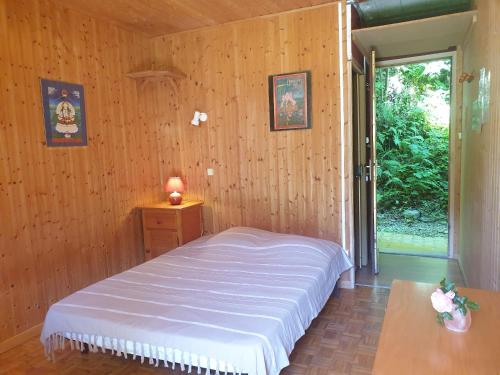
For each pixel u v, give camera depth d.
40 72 3.14
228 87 4.07
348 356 2.50
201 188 4.34
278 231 4.00
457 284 3.68
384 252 4.81
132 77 4.07
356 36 3.70
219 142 4.18
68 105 3.39
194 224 4.20
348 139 3.60
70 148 3.42
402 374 1.27
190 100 4.27
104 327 2.17
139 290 2.58
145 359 2.55
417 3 3.63
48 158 3.21
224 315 2.18
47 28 3.20
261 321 2.10
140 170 4.22
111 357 2.60
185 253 3.38
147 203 4.32
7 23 2.89
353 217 3.80
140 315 2.22
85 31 3.56
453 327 1.53
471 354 1.37
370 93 3.93
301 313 2.37
